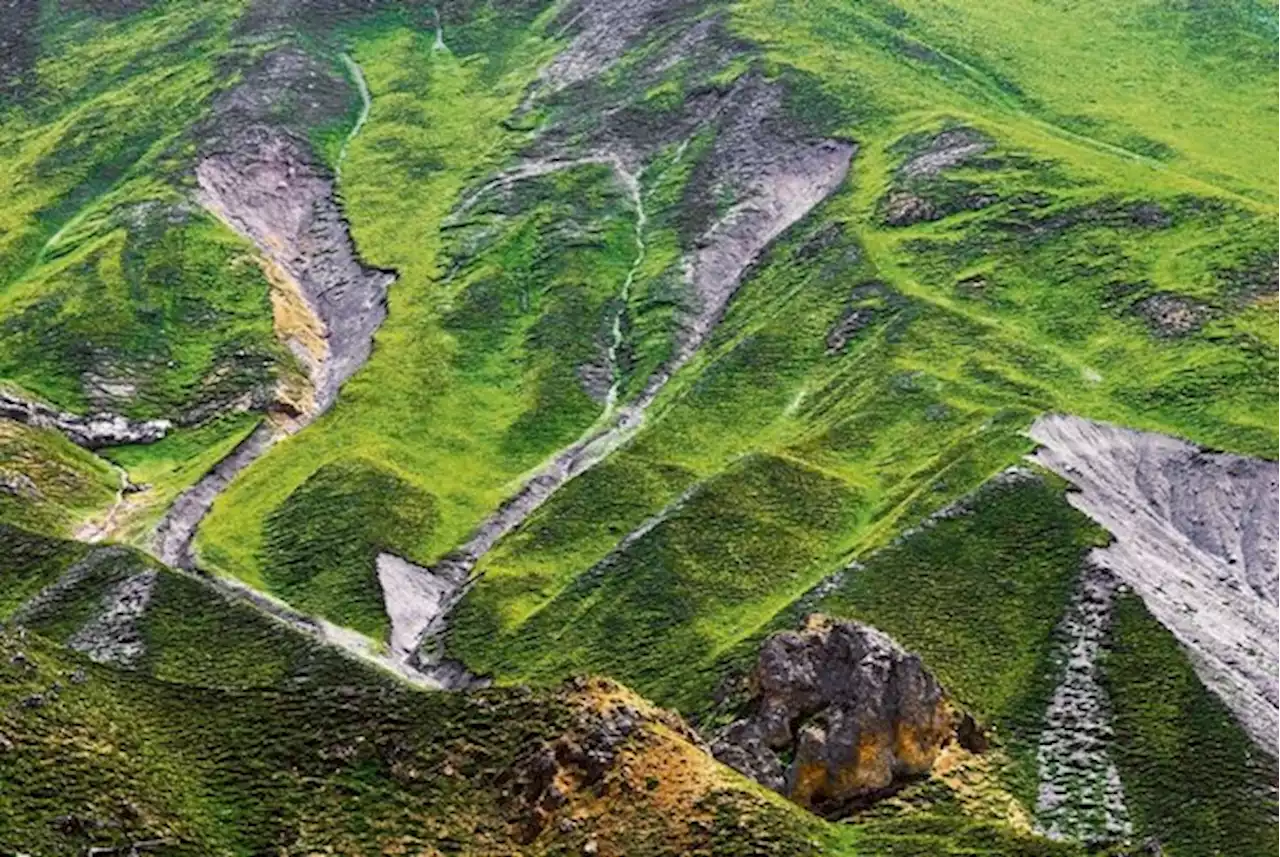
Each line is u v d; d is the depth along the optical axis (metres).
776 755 89.56
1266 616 123.44
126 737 64.19
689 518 146.00
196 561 161.50
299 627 131.38
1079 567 119.00
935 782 90.75
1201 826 91.56
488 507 175.38
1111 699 103.94
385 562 159.88
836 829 64.31
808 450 161.38
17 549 146.62
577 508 163.38
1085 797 94.12
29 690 65.44
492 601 147.00
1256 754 97.06
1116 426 153.00
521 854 60.28
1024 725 102.12
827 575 129.00
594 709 66.19
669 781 63.09
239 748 65.12
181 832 57.78
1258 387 164.25
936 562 123.62
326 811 61.44
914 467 154.00
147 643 128.75
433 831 60.91
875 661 91.75
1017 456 141.38
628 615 134.75
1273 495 144.25
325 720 66.94
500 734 65.56
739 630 128.50
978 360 177.75
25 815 55.38
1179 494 143.50
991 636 113.56
